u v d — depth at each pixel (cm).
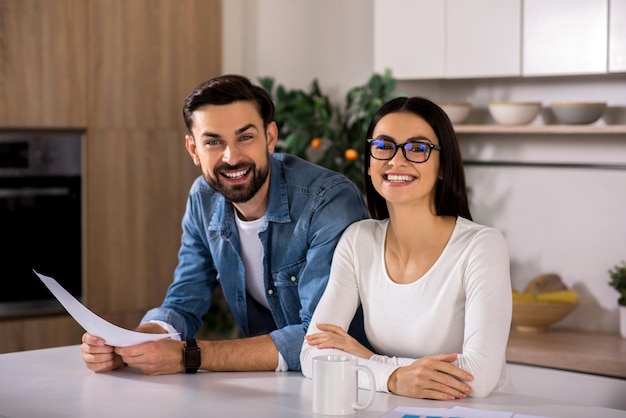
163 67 461
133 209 456
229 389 214
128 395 209
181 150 468
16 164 430
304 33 497
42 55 429
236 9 499
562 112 406
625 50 388
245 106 234
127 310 457
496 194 450
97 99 444
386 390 210
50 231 441
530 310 414
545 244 437
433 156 224
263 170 240
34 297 440
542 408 196
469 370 206
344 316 233
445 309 222
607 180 419
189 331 271
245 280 265
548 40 406
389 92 436
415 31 438
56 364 241
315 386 193
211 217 264
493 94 449
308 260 249
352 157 435
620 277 403
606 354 375
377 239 236
